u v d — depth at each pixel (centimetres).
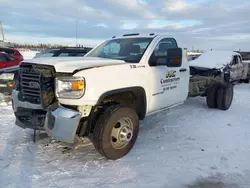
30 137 426
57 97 317
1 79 664
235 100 831
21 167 320
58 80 314
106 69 333
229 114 617
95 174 307
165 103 452
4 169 313
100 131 323
